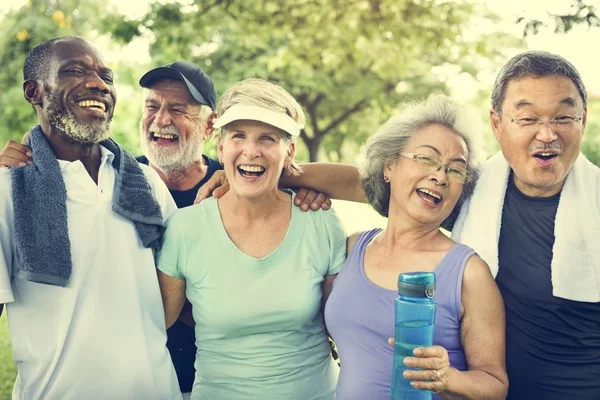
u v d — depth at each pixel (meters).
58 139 2.29
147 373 2.25
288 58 8.65
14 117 7.57
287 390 2.26
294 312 2.23
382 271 2.20
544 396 2.29
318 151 10.70
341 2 8.09
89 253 2.21
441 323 2.07
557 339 2.26
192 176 3.19
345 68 8.99
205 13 8.34
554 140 2.16
